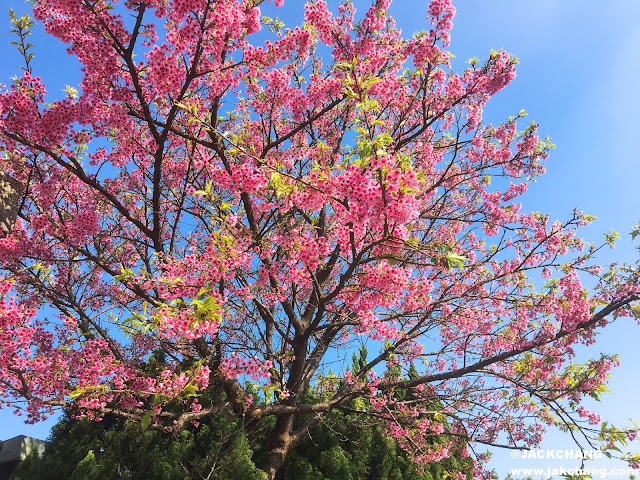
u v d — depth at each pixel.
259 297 5.65
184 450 7.82
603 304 7.43
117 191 7.48
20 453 9.73
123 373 5.66
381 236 4.07
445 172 8.37
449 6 6.44
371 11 6.43
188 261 4.83
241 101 8.80
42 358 5.91
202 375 4.34
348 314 6.79
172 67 4.98
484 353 8.20
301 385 7.83
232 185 4.63
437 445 7.41
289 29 5.90
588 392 7.11
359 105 3.85
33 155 6.08
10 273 5.94
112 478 7.72
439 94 7.99
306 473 8.13
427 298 4.94
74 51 5.25
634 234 7.37
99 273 7.80
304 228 5.06
